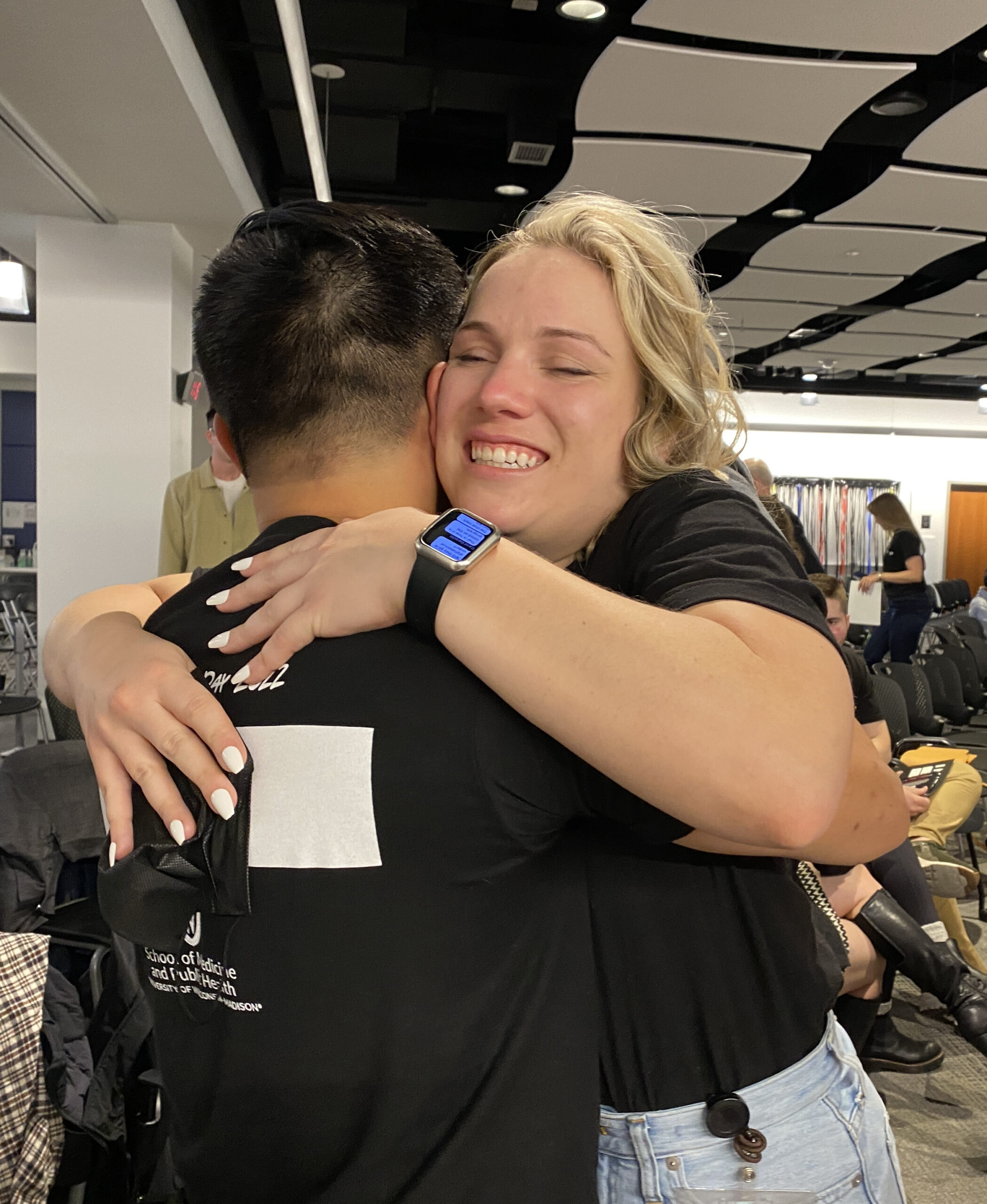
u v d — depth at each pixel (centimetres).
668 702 58
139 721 70
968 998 212
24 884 233
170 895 67
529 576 65
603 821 78
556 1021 73
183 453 587
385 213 84
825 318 884
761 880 84
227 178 477
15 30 330
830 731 60
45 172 466
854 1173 85
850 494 1248
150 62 354
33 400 1105
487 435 83
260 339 76
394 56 430
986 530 1273
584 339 83
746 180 525
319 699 67
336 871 65
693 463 88
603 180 536
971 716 669
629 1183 83
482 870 66
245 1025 69
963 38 378
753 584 66
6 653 855
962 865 355
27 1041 167
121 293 548
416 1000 66
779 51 405
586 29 411
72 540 550
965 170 520
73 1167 184
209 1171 74
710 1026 82
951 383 1200
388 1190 69
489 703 65
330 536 73
